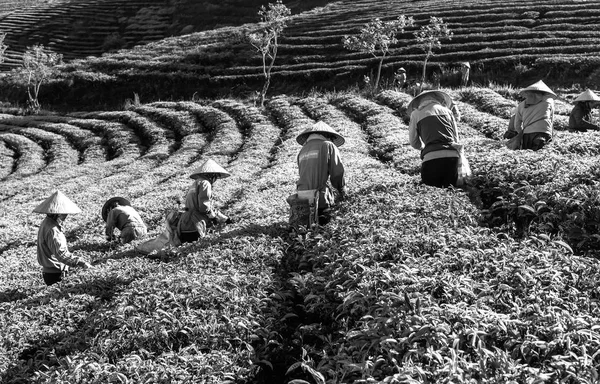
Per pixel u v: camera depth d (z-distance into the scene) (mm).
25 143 49281
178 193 24234
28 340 9703
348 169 20688
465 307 6395
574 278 6980
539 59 50688
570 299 6648
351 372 6109
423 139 12430
